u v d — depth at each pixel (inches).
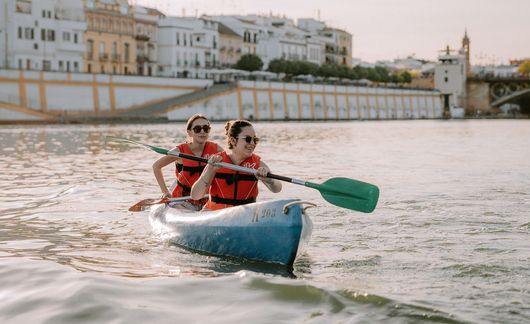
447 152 1226.6
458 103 6038.4
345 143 1560.0
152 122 3270.2
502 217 477.1
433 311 259.6
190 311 260.7
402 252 367.9
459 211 504.1
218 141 1537.9
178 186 439.8
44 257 352.2
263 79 4571.9
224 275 315.9
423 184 686.5
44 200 565.3
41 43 3319.4
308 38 5915.4
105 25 3764.8
